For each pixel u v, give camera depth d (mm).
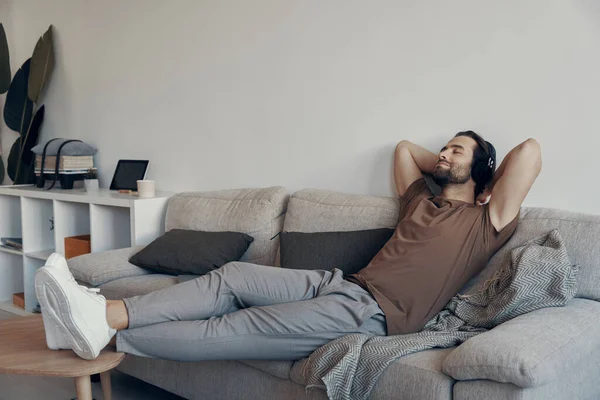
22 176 4285
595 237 1910
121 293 2467
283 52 2945
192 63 3355
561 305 1798
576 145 2137
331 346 1798
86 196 3318
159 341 1887
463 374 1511
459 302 1969
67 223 3617
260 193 2836
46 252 3762
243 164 3160
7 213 4074
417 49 2496
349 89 2717
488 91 2320
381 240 2287
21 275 4117
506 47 2268
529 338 1533
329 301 1938
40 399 2514
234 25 3141
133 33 3648
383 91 2609
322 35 2793
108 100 3850
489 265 2061
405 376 1620
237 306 2092
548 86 2182
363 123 2682
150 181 3232
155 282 2500
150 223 3150
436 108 2457
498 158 2312
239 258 2670
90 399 1752
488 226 2066
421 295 1991
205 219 2902
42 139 4340
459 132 2359
